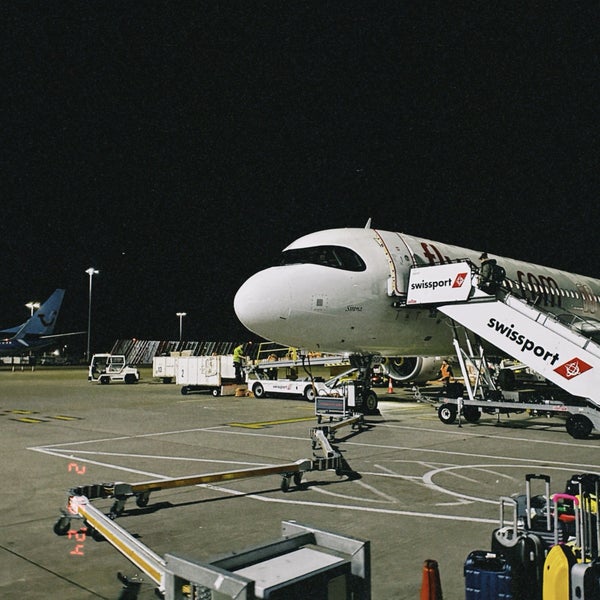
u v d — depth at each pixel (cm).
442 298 1658
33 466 988
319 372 5081
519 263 2459
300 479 847
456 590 475
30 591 476
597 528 414
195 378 2595
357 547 271
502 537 422
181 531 637
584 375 1354
